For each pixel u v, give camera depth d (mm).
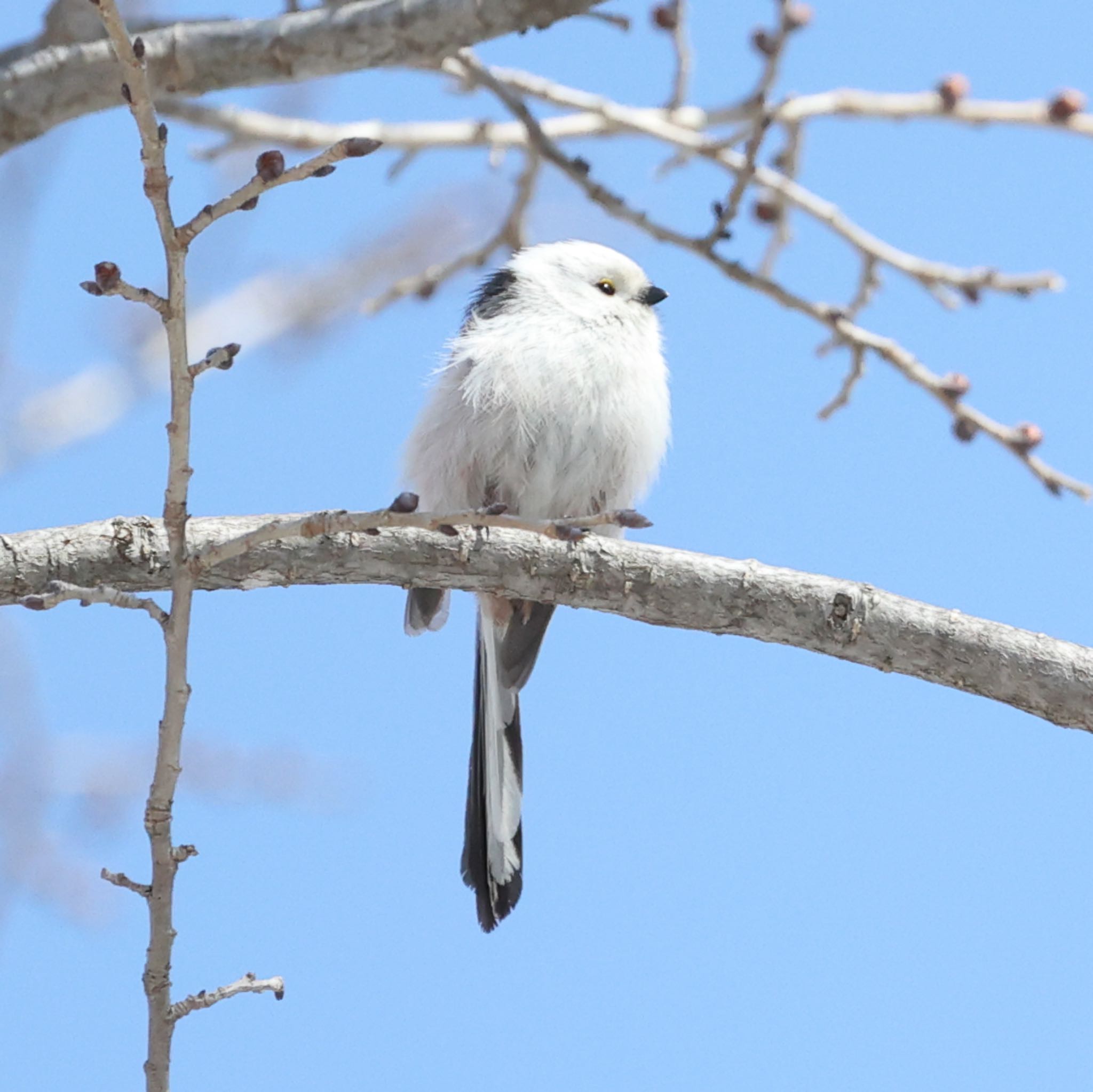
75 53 8688
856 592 8617
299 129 12195
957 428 11102
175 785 6586
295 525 6340
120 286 5719
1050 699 8422
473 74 11266
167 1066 6754
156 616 6398
